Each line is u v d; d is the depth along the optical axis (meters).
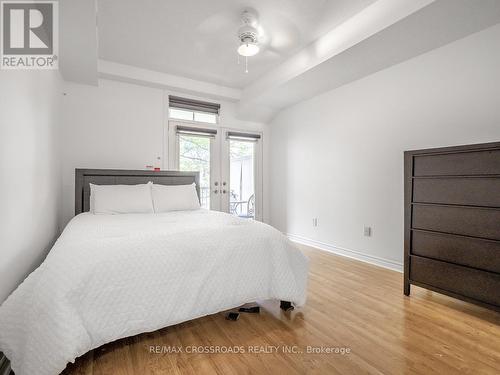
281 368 1.24
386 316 1.74
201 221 2.05
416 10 1.83
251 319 1.70
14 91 1.43
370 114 2.95
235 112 4.33
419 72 2.50
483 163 1.68
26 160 1.63
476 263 1.70
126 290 1.27
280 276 1.73
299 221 4.00
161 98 3.69
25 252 1.60
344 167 3.27
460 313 1.78
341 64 2.68
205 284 1.49
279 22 2.38
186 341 1.45
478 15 1.89
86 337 1.14
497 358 1.31
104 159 3.33
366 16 2.18
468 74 2.17
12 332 1.09
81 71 2.87
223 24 2.41
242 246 1.66
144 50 2.90
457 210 1.80
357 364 1.26
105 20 2.34
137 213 2.71
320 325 1.62
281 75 3.22
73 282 1.13
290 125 4.16
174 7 2.16
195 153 4.00
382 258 2.82
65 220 3.09
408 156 2.10
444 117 2.32
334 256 3.21
